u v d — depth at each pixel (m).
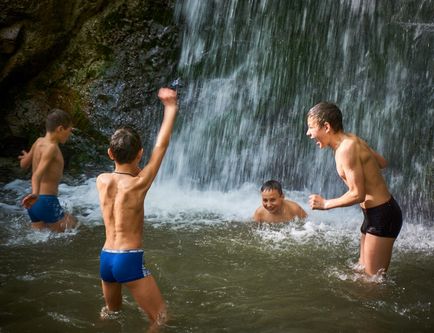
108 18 9.02
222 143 8.69
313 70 8.80
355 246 5.61
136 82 8.95
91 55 8.97
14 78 8.88
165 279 4.74
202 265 5.07
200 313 4.12
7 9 8.52
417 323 4.01
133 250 3.77
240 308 4.21
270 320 4.03
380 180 4.50
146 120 8.81
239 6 9.44
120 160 3.93
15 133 8.70
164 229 6.12
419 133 7.89
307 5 9.09
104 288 3.94
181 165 8.53
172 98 3.94
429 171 7.46
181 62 9.31
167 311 4.11
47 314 4.07
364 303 4.30
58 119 5.66
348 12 8.85
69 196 7.30
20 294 4.39
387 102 8.25
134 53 9.07
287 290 4.54
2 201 7.07
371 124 8.23
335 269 4.97
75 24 9.02
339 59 8.78
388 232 4.52
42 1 8.66
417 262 5.23
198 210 6.92
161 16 9.27
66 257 5.21
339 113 4.49
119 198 3.79
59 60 9.05
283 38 9.12
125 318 3.98
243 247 5.55
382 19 8.73
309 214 6.74
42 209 5.68
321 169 8.11
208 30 9.44
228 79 9.14
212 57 9.34
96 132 8.65
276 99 8.80
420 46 8.37
